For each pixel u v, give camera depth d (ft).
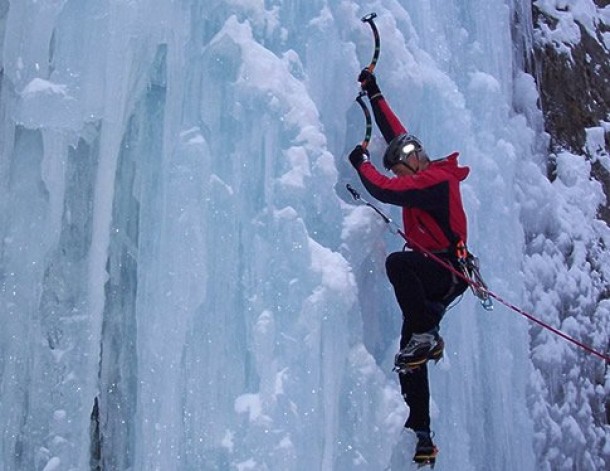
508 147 18.97
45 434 12.25
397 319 14.93
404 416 13.16
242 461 11.94
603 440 22.67
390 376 14.38
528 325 20.10
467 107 19.01
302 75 13.87
